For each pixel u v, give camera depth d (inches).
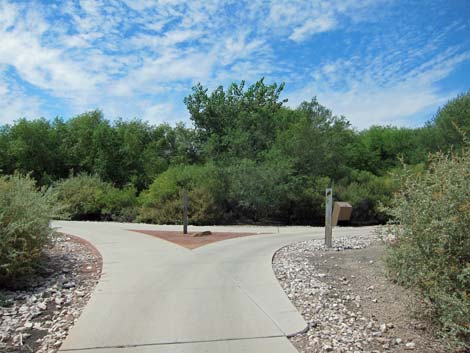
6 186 272.7
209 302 216.2
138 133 1497.3
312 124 1048.8
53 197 302.8
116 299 219.5
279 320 191.0
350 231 644.7
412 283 185.2
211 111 1396.4
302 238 510.0
